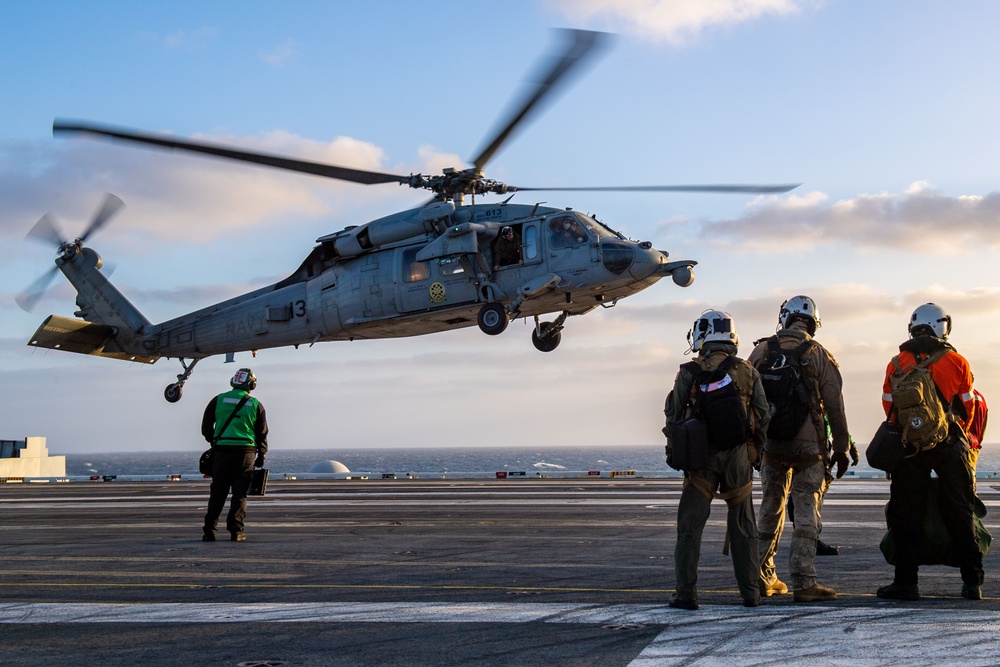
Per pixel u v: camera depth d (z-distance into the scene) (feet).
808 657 13.07
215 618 16.52
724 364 17.71
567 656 13.39
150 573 22.68
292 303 72.23
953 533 18.35
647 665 12.78
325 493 57.21
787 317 20.04
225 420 30.83
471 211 64.54
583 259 61.26
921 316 19.47
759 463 18.02
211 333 77.20
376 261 67.62
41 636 15.15
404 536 31.07
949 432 18.54
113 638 14.96
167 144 47.57
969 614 16.35
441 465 606.96
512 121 51.39
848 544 27.66
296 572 22.68
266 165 53.88
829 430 19.38
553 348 68.18
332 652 13.85
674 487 59.52
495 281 63.26
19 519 40.16
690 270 61.67
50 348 84.48
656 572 22.38
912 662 12.72
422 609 17.17
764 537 19.48
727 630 15.06
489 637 14.76
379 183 61.52
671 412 18.26
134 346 83.05
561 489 58.59
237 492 30.68
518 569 22.97
